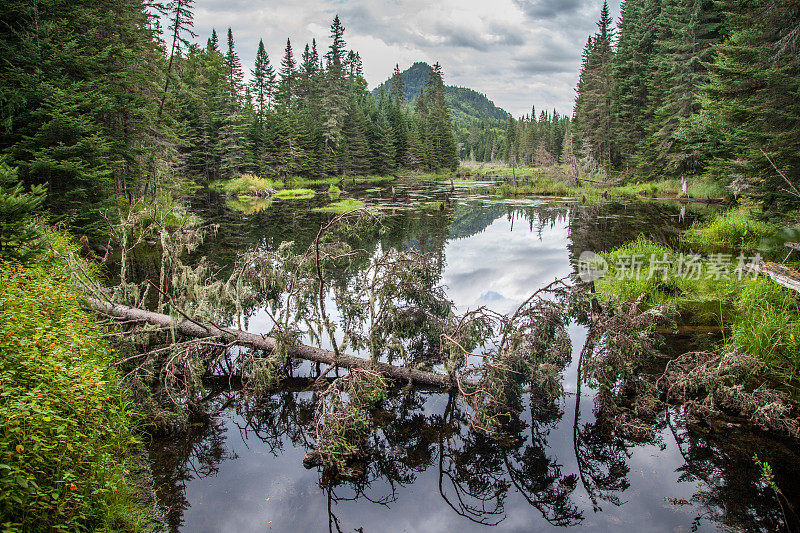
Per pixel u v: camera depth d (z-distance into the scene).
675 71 29.77
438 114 79.81
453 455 4.93
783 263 9.80
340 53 69.81
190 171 45.41
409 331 6.43
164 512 3.94
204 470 4.59
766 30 14.38
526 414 5.72
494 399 5.21
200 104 45.62
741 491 4.07
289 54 71.19
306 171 58.69
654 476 4.39
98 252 13.83
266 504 4.11
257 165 53.34
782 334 6.53
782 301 7.71
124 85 16.75
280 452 4.97
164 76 24.92
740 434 4.95
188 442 5.11
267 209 28.98
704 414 5.36
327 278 11.48
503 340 6.09
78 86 13.44
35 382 3.19
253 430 5.40
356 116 63.31
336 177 62.72
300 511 4.03
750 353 6.41
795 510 3.80
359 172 66.44
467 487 4.43
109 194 15.09
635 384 5.90
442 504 4.15
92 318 6.47
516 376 6.16
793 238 12.34
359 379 5.22
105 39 15.83
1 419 2.64
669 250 12.41
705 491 4.11
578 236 17.55
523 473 4.59
